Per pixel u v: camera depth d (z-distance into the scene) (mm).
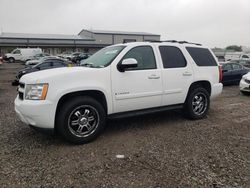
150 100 5320
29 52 42906
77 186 3178
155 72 5324
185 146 4465
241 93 10898
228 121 6121
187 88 5902
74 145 4516
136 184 3221
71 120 4453
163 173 3496
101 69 4719
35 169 3609
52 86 4250
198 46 6344
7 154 4109
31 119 4266
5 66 33000
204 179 3334
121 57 4977
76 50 69062
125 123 5875
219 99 9320
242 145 4535
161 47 5609
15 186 3182
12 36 61281
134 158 3975
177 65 5750
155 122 5969
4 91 11516
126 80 4957
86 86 4496
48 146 4457
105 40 72188
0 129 5406
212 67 6461
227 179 3332
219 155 4086
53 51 65938
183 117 6410
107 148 4383
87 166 3705
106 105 4816
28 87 4324
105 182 3270
